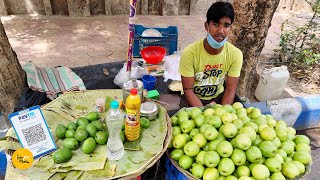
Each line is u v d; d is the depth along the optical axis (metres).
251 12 2.89
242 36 3.07
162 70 3.23
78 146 1.65
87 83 3.03
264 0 2.81
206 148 1.84
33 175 1.46
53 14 6.54
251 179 1.70
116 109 1.59
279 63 4.90
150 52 3.48
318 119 3.32
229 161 1.71
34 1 6.34
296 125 3.31
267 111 3.10
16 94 2.60
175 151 1.87
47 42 5.27
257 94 3.92
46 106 1.97
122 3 6.75
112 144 1.59
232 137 1.85
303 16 7.40
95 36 5.64
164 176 2.47
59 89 2.73
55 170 1.49
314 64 4.84
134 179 1.82
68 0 6.32
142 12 7.01
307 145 1.96
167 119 1.92
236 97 3.03
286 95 4.06
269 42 5.83
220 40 2.24
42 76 2.82
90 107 2.02
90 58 4.79
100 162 1.55
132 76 2.94
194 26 6.52
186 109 2.22
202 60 2.45
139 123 1.69
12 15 6.38
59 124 1.74
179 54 3.51
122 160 1.58
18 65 2.59
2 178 2.37
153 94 2.69
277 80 3.68
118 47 5.25
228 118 1.96
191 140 1.92
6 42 2.42
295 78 4.55
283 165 1.78
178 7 7.11
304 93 4.14
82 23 6.25
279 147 1.90
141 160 1.59
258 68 4.71
